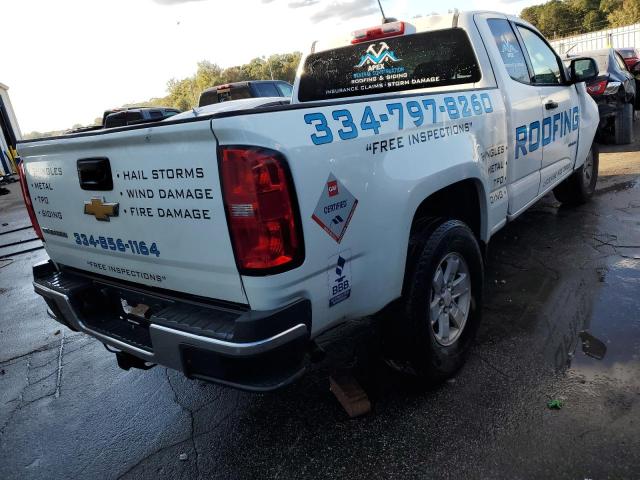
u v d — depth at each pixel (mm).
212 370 1951
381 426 2553
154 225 2160
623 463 2111
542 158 4160
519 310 3502
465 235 2791
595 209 5496
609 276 3793
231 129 1769
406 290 2518
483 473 2174
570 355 2893
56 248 2879
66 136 2373
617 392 2531
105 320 2670
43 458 2725
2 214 12070
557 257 4324
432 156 2566
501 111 3361
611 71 9141
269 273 1866
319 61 4277
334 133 2043
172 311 2148
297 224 1891
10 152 23125
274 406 2855
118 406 3113
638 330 3029
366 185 2178
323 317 2107
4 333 4617
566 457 2186
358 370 3045
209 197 1904
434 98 2703
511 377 2779
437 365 2691
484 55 3441
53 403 3262
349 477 2271
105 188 2299
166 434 2777
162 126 1930
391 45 3799
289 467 2389
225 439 2656
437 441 2395
